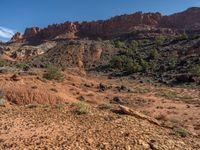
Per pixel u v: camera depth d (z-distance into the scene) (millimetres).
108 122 11680
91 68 96500
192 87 52688
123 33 191250
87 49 115062
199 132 17844
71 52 112188
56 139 9438
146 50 108125
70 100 24766
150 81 64438
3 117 12398
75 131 10336
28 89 22969
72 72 67438
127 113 13648
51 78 38281
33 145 8867
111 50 115812
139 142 9289
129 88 47219
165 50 99500
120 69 87062
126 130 10648
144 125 11922
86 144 8984
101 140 9367
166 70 75000
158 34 158250
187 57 82938
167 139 10125
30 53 136125
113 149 8633
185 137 11148
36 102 21688
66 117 12352
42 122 11523
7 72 34531
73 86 38250
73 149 8492
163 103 33344
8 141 9305
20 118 12227
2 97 20766
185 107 30250
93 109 14344
